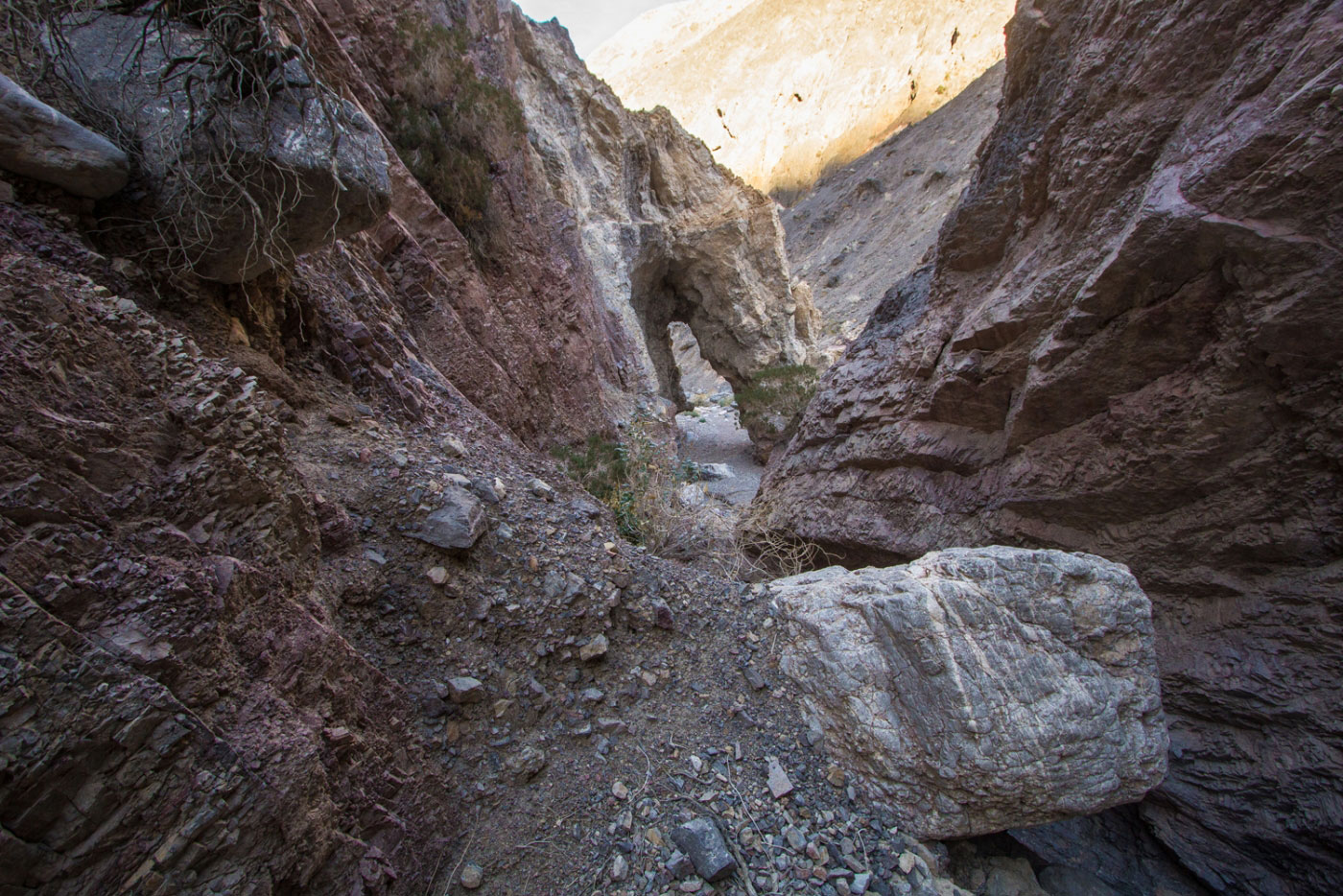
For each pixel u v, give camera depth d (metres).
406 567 2.99
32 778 1.19
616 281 17.38
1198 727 3.64
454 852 2.30
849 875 2.46
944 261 6.45
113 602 1.48
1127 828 3.67
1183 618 3.90
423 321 6.77
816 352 25.88
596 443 8.23
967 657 2.64
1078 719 2.59
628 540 6.39
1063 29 5.42
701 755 2.86
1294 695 3.25
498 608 3.10
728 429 22.67
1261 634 3.48
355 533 2.92
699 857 2.38
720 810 2.63
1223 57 3.81
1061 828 3.48
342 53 7.39
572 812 2.54
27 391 1.55
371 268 6.19
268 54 2.66
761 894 2.35
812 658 3.14
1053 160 5.09
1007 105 6.18
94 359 1.75
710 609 3.70
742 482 15.22
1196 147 3.64
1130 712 2.66
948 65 63.22
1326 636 3.22
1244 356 3.37
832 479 7.18
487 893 2.20
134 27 2.74
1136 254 3.67
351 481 3.27
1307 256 3.02
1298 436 3.30
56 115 2.46
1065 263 4.68
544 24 18.73
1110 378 4.09
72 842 1.25
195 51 2.73
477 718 2.72
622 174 19.28
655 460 9.32
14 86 2.38
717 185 22.86
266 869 1.56
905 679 2.76
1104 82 4.55
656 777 2.74
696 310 23.98
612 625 3.38
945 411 5.70
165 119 2.68
